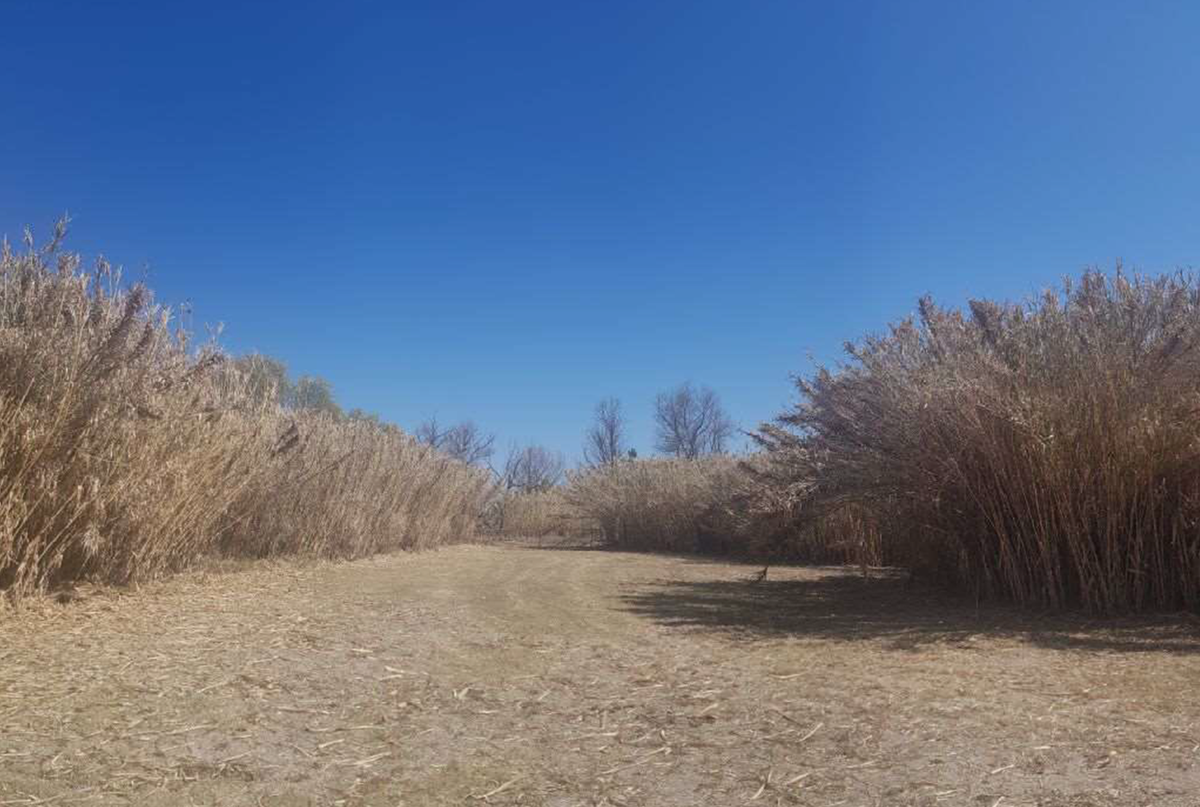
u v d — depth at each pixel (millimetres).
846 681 5215
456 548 19312
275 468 11688
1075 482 7531
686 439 43812
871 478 9070
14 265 7180
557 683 5195
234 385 10234
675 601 9023
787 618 7793
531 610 8078
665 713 4566
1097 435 7391
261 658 5457
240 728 4098
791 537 11250
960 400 7918
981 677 5242
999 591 8445
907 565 10375
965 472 8266
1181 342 7438
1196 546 7238
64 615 6383
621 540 22375
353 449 14289
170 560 8930
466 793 3465
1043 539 7711
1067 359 7715
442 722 4375
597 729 4301
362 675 5211
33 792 3242
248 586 8859
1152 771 3545
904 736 4105
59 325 7121
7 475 6609
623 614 7969
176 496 8422
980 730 4156
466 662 5691
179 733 3967
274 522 12016
